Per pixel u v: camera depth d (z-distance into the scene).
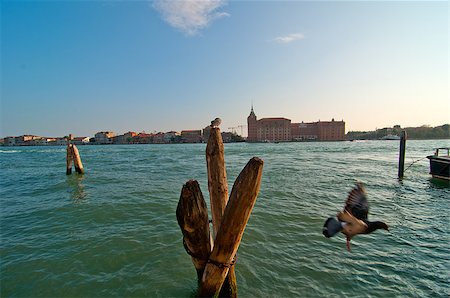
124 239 7.41
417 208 10.84
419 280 5.33
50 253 6.53
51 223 8.92
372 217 9.56
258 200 12.08
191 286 5.13
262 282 5.23
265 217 9.34
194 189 3.84
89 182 18.16
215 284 4.01
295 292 4.92
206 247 4.10
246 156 47.50
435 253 6.52
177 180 19.17
